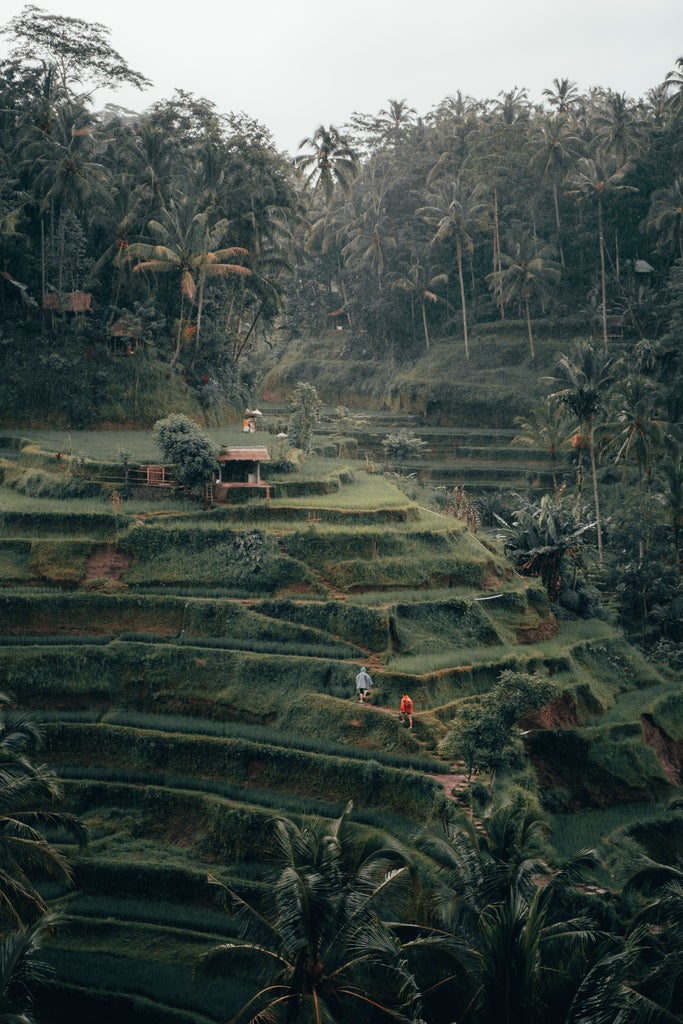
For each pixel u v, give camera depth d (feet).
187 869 121.49
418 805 125.49
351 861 102.68
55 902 115.65
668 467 241.14
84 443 220.23
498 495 260.42
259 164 273.75
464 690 150.92
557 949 89.81
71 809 132.05
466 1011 87.81
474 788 124.77
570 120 402.11
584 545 212.02
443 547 181.68
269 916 92.84
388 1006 93.09
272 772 134.72
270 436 247.29
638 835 142.41
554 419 270.46
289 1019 86.79
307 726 141.79
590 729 156.87
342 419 325.21
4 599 161.07
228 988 104.22
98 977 104.37
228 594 167.43
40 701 148.77
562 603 204.95
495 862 94.07
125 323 254.27
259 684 148.87
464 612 168.14
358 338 407.03
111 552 173.47
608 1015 80.64
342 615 159.74
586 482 294.66
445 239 383.24
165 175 265.34
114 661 152.76
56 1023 100.73
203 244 246.06
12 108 258.78
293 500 190.60
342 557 173.47
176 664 152.35
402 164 411.34
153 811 131.64
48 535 176.14
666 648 213.87
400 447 311.68
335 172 349.82
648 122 391.04
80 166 240.32
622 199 370.12
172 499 187.21
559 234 374.63
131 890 120.67
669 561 244.63
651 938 103.60
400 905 96.43
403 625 161.89
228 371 281.33
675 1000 97.91
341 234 414.21
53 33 259.80
